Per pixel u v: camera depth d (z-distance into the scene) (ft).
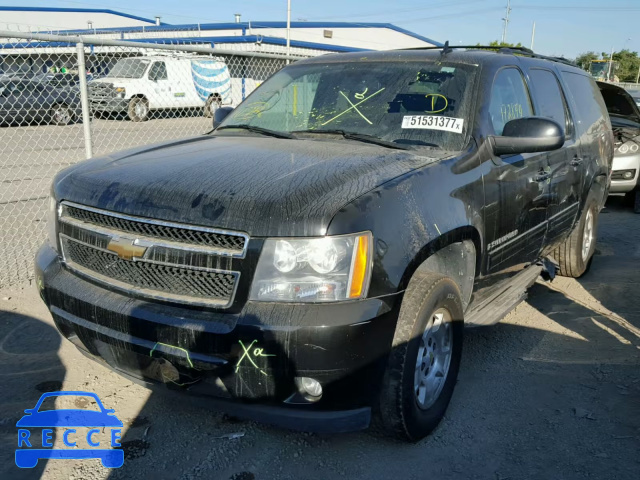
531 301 16.94
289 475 9.25
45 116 43.50
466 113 11.48
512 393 11.84
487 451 9.97
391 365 9.04
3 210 25.16
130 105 52.08
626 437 10.36
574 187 15.61
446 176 10.06
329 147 10.90
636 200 29.22
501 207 11.48
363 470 9.41
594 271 19.74
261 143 11.36
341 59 13.84
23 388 11.39
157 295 8.74
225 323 8.20
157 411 10.85
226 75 58.70
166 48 19.65
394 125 11.71
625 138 28.60
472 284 11.09
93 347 9.60
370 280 8.30
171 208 8.62
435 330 10.05
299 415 8.49
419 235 9.04
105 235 9.13
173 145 11.64
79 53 17.48
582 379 12.39
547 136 11.16
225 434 10.22
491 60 12.70
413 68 12.69
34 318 14.43
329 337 7.98
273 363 8.07
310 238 8.07
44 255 10.52
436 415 10.26
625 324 15.29
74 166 10.84
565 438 10.34
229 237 8.28
